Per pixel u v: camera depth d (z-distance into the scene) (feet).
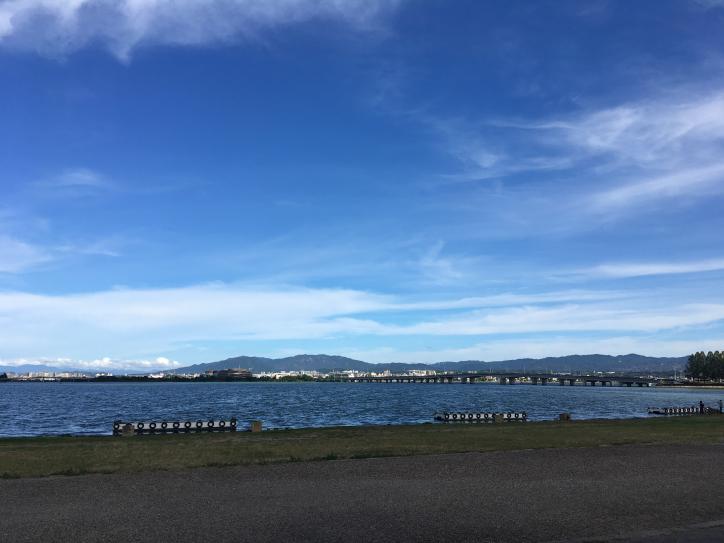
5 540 30.94
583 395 551.59
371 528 33.71
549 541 31.45
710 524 34.96
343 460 60.54
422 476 50.88
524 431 99.71
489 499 41.52
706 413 220.43
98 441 86.38
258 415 232.12
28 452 67.97
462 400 406.21
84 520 35.06
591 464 58.29
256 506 38.96
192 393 588.91
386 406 309.83
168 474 51.70
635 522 35.45
